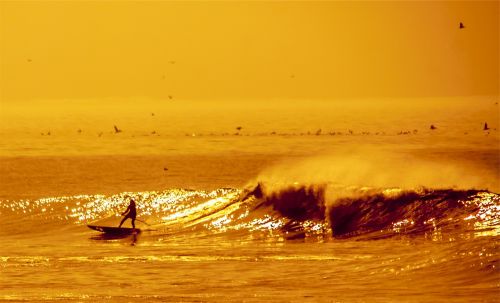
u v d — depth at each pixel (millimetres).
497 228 117062
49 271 111000
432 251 107250
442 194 131750
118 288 99375
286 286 97375
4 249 129875
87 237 138875
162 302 91812
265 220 140125
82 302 92750
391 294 91000
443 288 91688
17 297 96125
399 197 132625
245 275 104062
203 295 94438
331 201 138000
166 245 128625
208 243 128875
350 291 93500
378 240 121812
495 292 88688
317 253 115688
